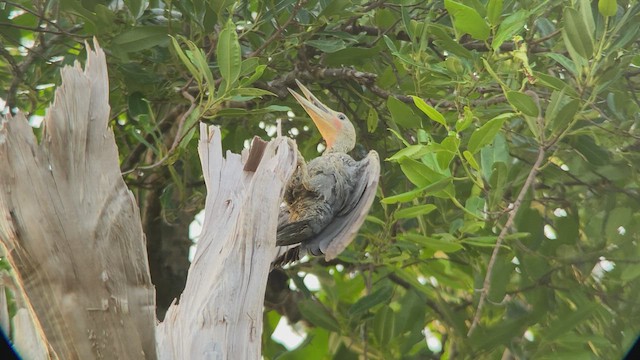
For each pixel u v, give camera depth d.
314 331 12.88
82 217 5.47
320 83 11.42
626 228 10.65
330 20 11.28
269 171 6.61
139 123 10.98
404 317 11.80
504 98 10.07
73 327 5.52
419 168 8.98
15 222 5.35
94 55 5.60
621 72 9.80
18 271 5.45
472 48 11.12
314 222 7.86
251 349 6.22
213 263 6.48
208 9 10.05
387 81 10.97
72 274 5.47
